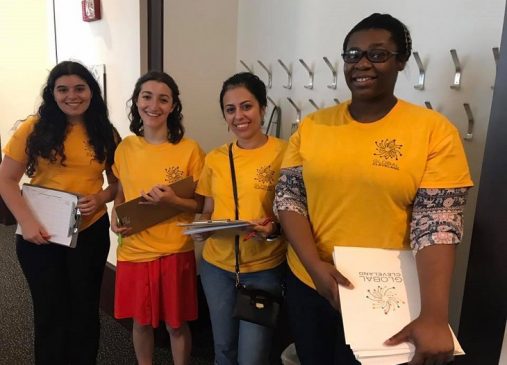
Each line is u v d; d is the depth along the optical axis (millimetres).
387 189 1049
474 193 1429
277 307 1440
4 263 3332
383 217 1081
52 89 1621
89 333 1839
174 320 1719
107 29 2381
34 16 4039
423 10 1521
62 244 1639
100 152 1721
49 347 1792
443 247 979
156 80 1634
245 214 1479
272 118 2176
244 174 1489
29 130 1641
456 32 1434
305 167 1166
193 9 2174
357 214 1101
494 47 1336
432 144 1030
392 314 992
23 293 2832
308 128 1199
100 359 2150
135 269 1703
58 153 1624
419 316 952
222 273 1559
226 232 1518
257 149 1517
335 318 1200
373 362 932
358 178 1073
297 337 1283
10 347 2211
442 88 1492
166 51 2137
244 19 2277
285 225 1216
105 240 1831
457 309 1508
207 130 2350
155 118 1627
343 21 1781
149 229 1667
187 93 2242
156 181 1670
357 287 1029
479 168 1408
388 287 1030
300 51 1995
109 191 1800
